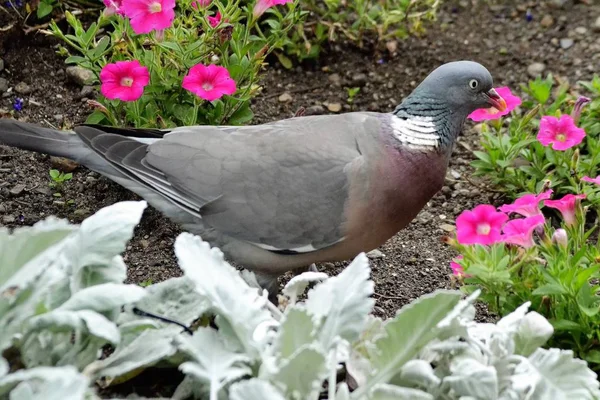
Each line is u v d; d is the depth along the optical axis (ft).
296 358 13.15
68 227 13.28
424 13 29.27
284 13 29.12
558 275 18.03
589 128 25.55
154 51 23.31
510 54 30.63
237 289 14.71
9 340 12.95
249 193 19.30
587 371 15.15
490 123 28.04
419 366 14.65
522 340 16.01
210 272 14.60
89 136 19.97
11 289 14.42
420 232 24.12
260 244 19.62
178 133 20.07
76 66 26.61
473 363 14.48
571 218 19.29
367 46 30.07
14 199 23.04
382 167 19.12
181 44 23.35
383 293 21.84
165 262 21.95
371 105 28.14
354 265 15.12
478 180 25.96
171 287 16.20
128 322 14.79
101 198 23.58
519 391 14.57
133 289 13.64
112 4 22.65
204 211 19.51
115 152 19.72
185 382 14.89
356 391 14.24
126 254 22.12
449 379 14.34
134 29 21.07
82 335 14.46
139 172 19.65
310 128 20.01
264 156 19.43
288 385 13.53
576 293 18.08
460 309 14.40
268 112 27.27
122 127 21.70
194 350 13.97
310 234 19.38
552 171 24.54
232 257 20.27
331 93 28.43
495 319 20.99
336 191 19.07
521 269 19.49
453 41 31.09
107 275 14.70
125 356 14.52
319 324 14.34
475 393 14.14
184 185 19.51
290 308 14.66
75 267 14.19
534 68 30.01
